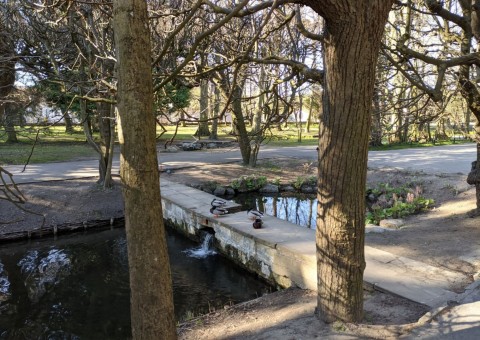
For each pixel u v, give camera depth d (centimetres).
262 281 776
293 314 503
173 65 594
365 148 374
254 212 908
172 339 303
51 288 781
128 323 646
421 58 483
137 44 258
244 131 1712
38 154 2003
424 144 2453
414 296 507
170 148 2298
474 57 490
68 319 663
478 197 877
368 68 350
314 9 332
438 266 621
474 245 704
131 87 262
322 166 391
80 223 1127
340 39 339
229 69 859
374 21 333
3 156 1880
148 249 284
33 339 605
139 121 266
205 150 2289
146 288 290
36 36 885
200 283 786
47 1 649
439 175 1354
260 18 959
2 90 715
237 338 457
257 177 1573
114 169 1596
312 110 3638
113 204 1245
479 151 841
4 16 966
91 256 947
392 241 759
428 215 966
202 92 1692
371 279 561
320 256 421
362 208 393
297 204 1391
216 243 935
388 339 394
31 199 1197
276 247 723
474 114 754
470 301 468
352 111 357
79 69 800
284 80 422
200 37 293
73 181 1380
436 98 437
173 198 1174
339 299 420
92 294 752
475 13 700
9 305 715
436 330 405
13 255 955
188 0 621
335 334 408
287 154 2059
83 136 2844
